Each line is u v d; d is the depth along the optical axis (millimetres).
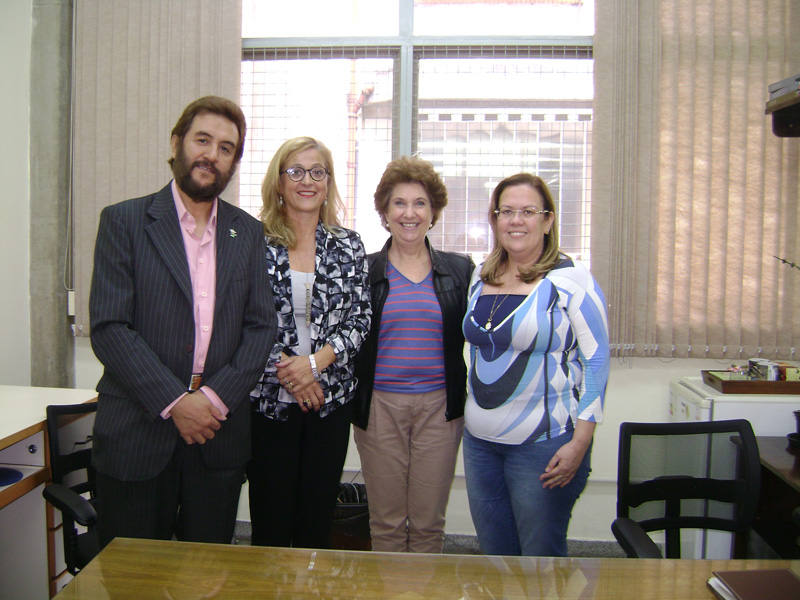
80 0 2639
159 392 1351
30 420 1832
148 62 2639
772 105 2084
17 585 1916
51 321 2768
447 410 1863
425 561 1070
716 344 2557
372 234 2736
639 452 1554
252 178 2725
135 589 949
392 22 2705
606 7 2520
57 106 2713
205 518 1506
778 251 2520
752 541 2035
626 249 2547
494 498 1710
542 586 995
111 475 1400
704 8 2502
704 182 2531
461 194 2699
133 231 1408
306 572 1018
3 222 2760
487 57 2682
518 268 1665
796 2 2473
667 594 977
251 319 1535
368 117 2723
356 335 1760
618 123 2529
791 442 1935
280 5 2713
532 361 1604
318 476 1792
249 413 1575
